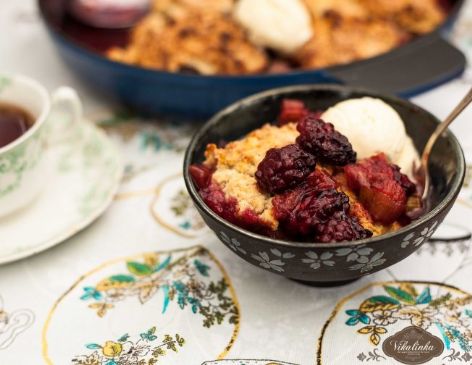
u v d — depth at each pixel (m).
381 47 0.60
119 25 0.65
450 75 0.53
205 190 0.45
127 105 0.59
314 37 0.61
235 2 0.63
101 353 0.44
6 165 0.48
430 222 0.42
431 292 0.46
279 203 0.43
